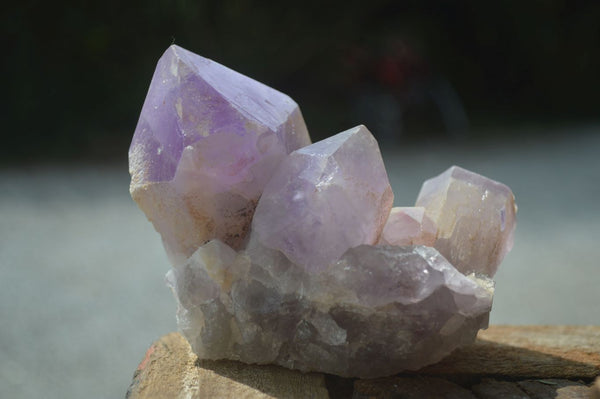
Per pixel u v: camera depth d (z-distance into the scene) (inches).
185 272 14.6
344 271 14.0
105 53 62.9
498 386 14.5
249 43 69.9
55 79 63.2
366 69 76.7
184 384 14.3
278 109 15.6
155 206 15.0
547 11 96.6
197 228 15.0
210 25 66.0
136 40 63.0
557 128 88.9
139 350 23.1
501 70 102.7
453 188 15.6
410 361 14.2
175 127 14.6
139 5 60.9
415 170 56.8
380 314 14.0
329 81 83.2
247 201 14.9
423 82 79.9
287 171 14.5
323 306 14.1
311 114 79.8
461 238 15.3
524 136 81.7
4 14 59.8
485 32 98.5
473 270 15.3
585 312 26.1
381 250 14.0
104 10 60.9
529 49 99.2
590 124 92.0
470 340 14.2
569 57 100.1
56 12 60.4
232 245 15.1
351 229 14.2
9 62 61.5
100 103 65.6
